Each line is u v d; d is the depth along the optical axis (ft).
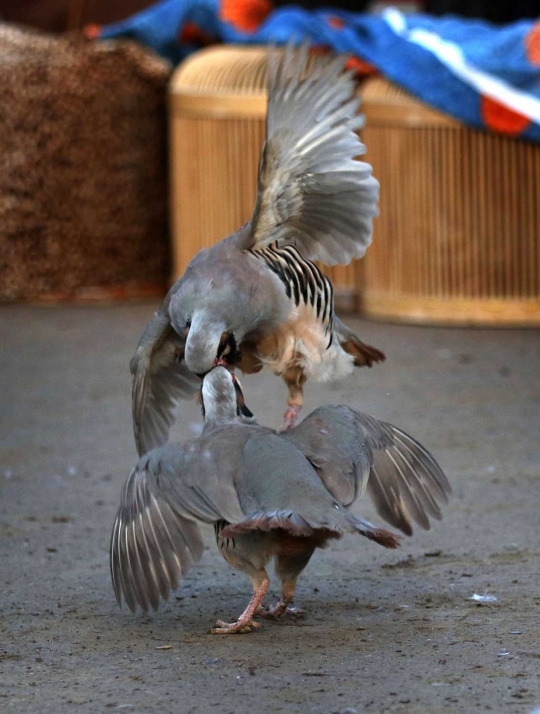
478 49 49.08
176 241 57.16
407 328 50.93
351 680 19.43
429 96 48.78
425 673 19.67
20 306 57.36
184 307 23.13
